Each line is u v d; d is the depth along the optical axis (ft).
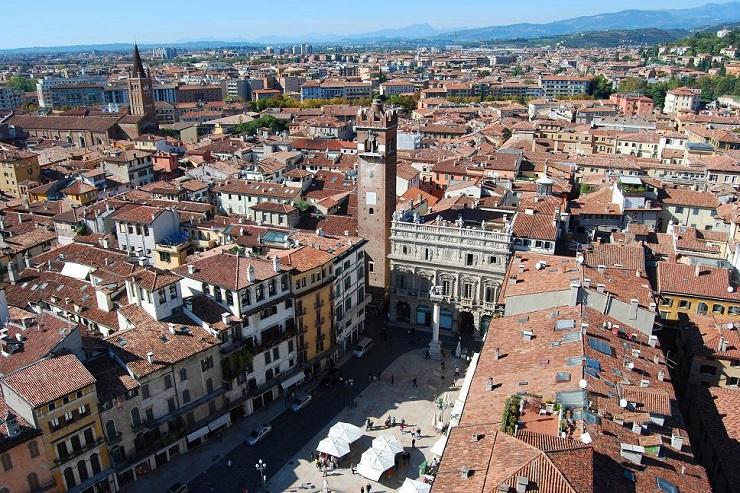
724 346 254.06
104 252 344.90
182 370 248.73
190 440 256.11
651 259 352.69
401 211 382.22
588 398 176.86
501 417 174.60
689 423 240.12
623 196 431.02
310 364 312.50
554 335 219.61
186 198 487.61
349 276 340.39
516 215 362.94
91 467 223.30
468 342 358.02
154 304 255.70
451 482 149.28
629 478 153.38
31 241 401.29
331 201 484.33
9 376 206.80
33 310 305.94
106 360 238.27
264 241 342.44
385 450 242.37
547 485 136.98
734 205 444.55
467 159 597.52
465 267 351.46
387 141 368.68
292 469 249.55
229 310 271.69
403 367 330.75
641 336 234.38
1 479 196.34
